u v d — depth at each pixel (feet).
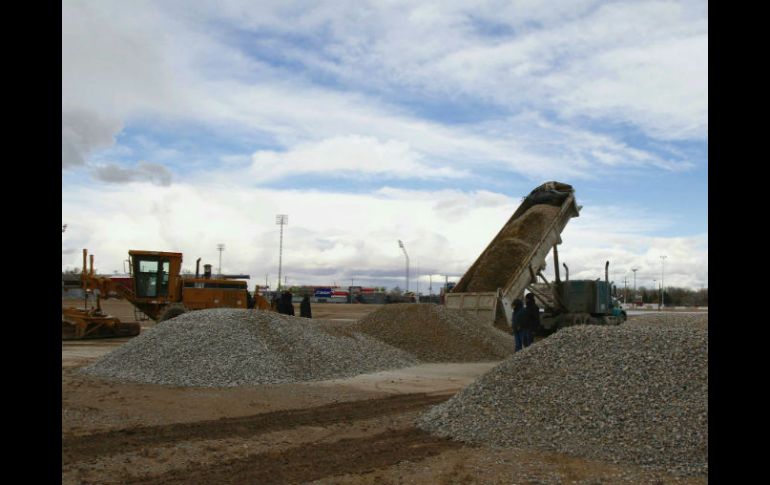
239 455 26.43
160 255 85.05
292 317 61.98
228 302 86.07
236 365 48.88
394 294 371.15
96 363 52.54
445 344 67.46
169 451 26.81
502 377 32.55
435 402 40.01
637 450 24.47
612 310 96.37
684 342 30.53
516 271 83.97
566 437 26.61
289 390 44.55
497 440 27.68
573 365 31.50
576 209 93.97
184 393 42.47
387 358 60.39
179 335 53.57
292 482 22.58
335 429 31.68
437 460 25.26
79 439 28.37
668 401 26.68
